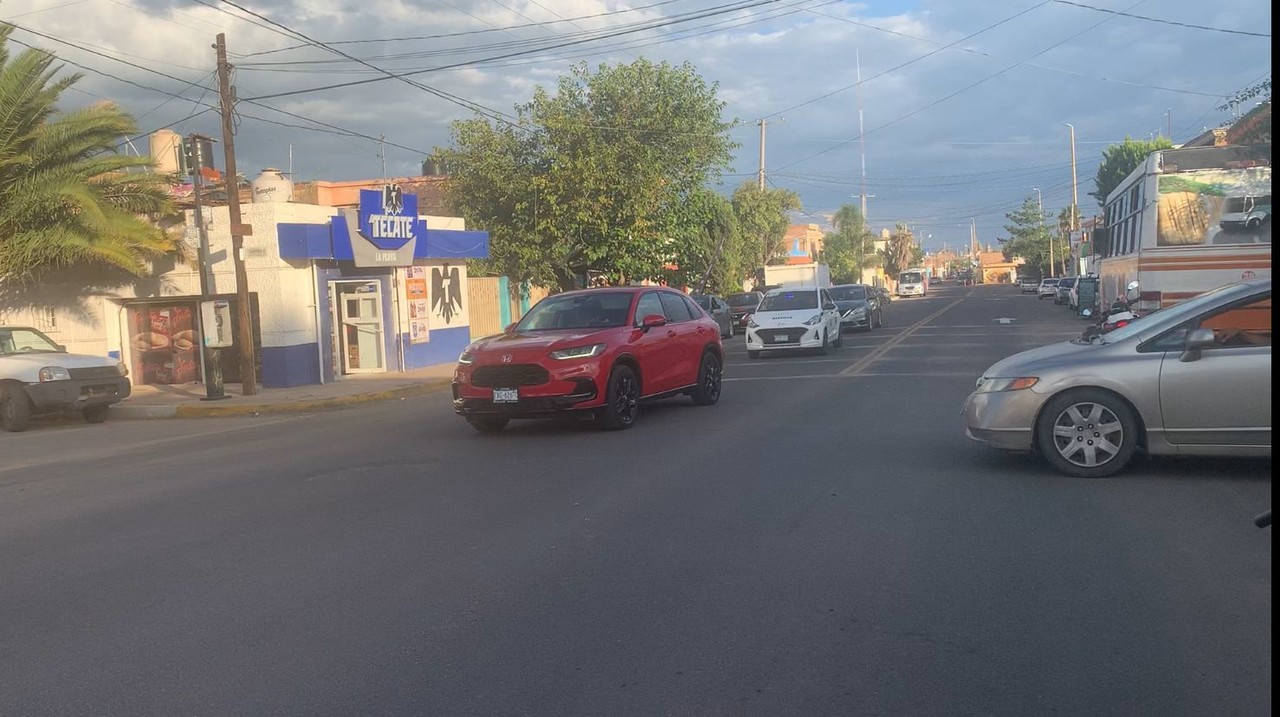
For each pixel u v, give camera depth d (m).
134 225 20.00
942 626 5.11
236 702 4.53
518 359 11.66
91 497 9.66
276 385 20.81
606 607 5.57
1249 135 21.22
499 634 5.22
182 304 22.72
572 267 31.97
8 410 16.31
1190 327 8.12
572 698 4.43
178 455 12.49
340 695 4.55
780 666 4.69
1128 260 19.33
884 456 9.68
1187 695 4.25
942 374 17.58
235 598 6.03
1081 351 8.47
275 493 9.28
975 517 7.20
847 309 32.72
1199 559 6.02
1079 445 8.23
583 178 29.27
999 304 55.81
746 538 6.87
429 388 20.66
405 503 8.48
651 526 7.29
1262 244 16.34
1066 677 4.47
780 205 57.28
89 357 17.22
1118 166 62.00
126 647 5.29
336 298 23.09
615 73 33.75
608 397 11.85
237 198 19.03
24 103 19.58
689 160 34.72
